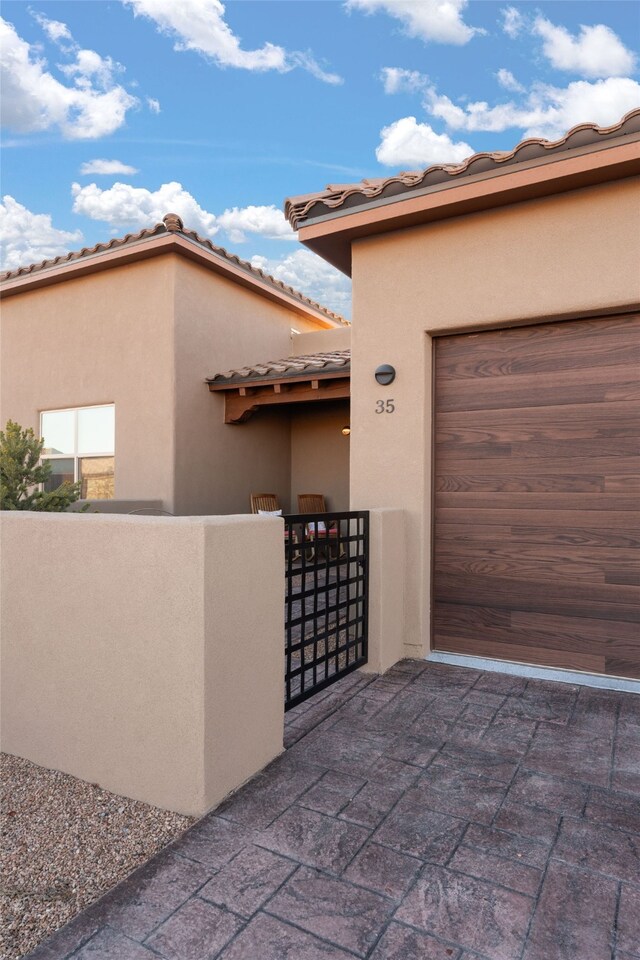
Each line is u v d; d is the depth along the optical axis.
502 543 4.73
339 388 8.41
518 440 4.68
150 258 8.64
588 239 4.22
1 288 9.90
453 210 4.58
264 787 2.93
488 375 4.79
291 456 11.09
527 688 4.22
